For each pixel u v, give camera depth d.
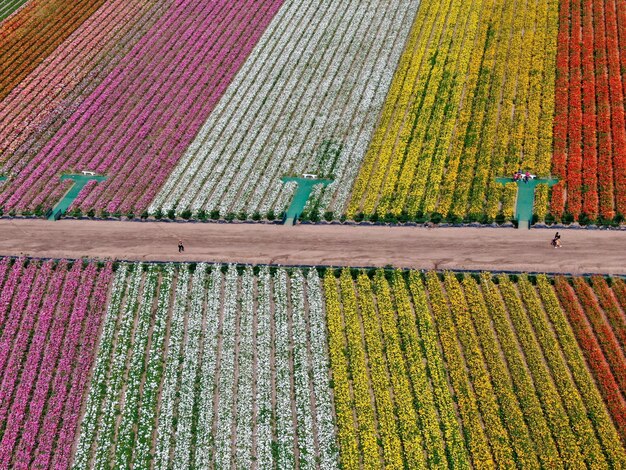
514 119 77.81
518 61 85.56
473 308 59.78
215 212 71.81
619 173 69.62
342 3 104.94
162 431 54.84
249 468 52.22
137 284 66.50
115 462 53.66
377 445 52.12
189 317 63.28
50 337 62.97
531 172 71.19
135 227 72.44
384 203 70.19
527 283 61.06
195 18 105.69
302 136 80.69
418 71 87.62
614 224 65.06
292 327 61.19
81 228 73.12
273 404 56.25
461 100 82.19
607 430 50.22
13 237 73.00
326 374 57.19
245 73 92.75
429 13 98.00
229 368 58.47
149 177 77.62
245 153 79.81
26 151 83.94
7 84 95.44
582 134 75.12
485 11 95.44
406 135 78.06
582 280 60.62
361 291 62.75
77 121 87.94
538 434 50.56
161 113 87.25
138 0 111.50
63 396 58.12
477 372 55.09
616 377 53.72
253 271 65.88
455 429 51.94
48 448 54.78
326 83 88.31
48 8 110.81
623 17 90.38
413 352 57.34
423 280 63.34
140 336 62.09
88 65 97.50
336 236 68.25
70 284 67.06
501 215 66.81
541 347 56.88
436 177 71.88
